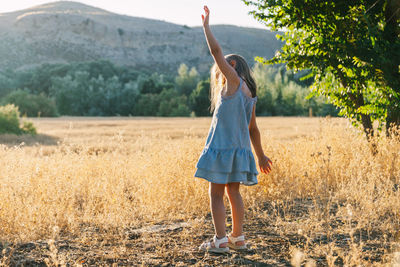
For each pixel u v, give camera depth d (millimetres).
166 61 197500
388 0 6609
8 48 175875
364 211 4078
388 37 6695
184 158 5820
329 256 2766
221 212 3340
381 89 6746
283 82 86812
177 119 57938
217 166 3215
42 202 4520
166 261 3174
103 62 127000
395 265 2689
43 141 24406
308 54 7125
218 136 3277
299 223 4082
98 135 28422
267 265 3027
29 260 3166
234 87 3293
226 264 3076
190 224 4203
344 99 7555
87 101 94875
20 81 118375
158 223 4375
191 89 111125
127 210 4539
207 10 3199
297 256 2623
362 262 2930
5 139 24703
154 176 5551
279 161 5789
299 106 77938
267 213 4590
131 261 3180
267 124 39844
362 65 6559
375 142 6469
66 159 6422
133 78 123125
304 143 7082
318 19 6930
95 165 6395
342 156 6266
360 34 6820
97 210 4891
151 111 89875
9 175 5059
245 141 3312
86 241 3686
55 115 69000
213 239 3379
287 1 6988
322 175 5445
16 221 4012
